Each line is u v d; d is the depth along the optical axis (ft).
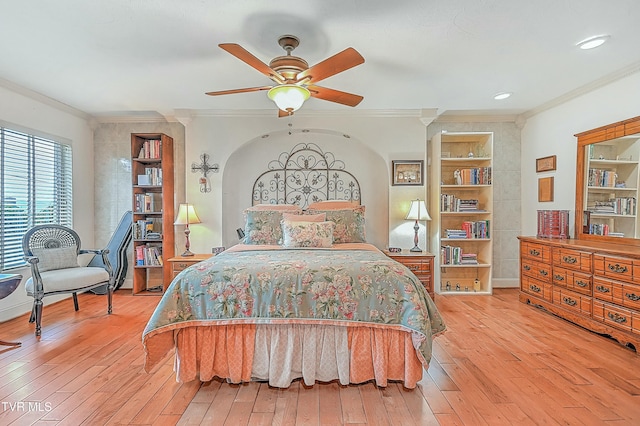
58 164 13.19
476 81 10.82
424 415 5.97
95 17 6.99
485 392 6.69
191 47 8.35
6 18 7.00
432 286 12.77
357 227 12.35
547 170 13.55
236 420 5.84
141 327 10.29
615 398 6.44
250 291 6.98
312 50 8.46
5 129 10.93
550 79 10.67
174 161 14.89
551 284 11.28
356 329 6.95
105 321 10.81
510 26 7.44
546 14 6.97
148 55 8.79
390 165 14.33
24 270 11.51
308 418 5.90
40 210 12.34
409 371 6.75
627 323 8.50
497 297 13.78
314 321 6.87
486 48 8.50
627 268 8.50
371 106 13.50
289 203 15.19
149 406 6.24
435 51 8.66
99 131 15.12
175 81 10.66
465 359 8.14
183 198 14.90
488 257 14.33
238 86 11.10
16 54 8.70
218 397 6.55
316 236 10.87
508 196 15.33
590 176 11.37
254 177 15.16
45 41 8.02
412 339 6.70
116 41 8.04
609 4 6.61
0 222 10.77
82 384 7.00
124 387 6.90
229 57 8.91
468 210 14.29
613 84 10.60
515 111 14.51
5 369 7.63
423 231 14.57
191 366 6.97
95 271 11.26
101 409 6.14
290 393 6.69
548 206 13.55
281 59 7.43
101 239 15.14
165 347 6.82
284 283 7.01
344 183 15.20
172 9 6.70
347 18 7.07
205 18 7.04
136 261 14.02
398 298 6.93
